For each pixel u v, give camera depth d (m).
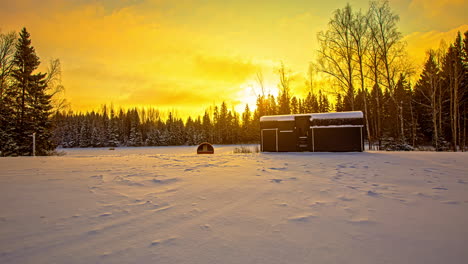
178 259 1.92
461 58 22.11
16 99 19.50
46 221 2.79
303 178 5.30
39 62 21.08
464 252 1.97
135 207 3.33
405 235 2.32
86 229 2.55
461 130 25.41
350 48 17.30
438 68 19.70
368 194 3.85
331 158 9.52
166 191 4.24
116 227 2.61
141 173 6.12
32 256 1.98
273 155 11.61
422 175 5.43
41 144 19.70
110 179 5.31
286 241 2.23
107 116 66.38
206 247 2.13
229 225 2.64
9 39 19.45
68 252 2.05
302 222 2.70
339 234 2.36
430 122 28.05
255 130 55.56
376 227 2.52
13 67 19.92
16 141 18.48
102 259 1.93
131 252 2.04
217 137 60.75
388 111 30.84
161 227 2.61
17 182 4.98
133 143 57.84
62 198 3.77
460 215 2.83
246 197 3.79
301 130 13.62
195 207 3.31
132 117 65.25
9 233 2.45
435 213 2.92
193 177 5.52
